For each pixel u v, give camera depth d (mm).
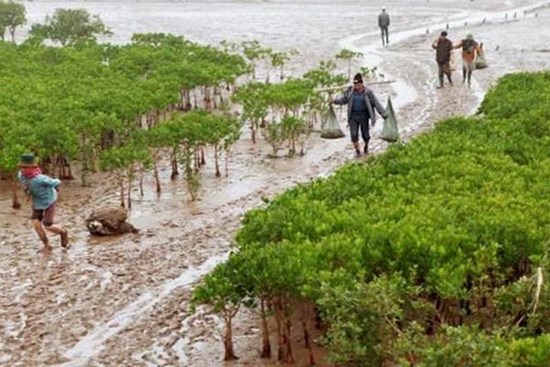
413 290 11453
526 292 11031
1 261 17047
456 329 9453
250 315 14102
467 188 15742
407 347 9953
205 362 12570
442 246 12281
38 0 82625
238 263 12344
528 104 23094
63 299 15047
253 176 22953
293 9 73375
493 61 42188
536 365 9203
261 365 12383
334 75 37562
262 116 26750
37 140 21359
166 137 21906
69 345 13328
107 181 22750
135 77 32281
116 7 76000
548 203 14320
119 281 15750
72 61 35000
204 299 12102
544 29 54188
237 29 58500
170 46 38625
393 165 17609
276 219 13930
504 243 12672
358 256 12297
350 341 10430
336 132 25359
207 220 19234
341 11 70750
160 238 18109
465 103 32188
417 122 29250
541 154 18359
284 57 39625
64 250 17562
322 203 14828
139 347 13164
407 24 60625
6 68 32781
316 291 11375
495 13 66938
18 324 14109
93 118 23469
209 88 35438
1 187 22219
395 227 12961
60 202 21031
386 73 40031
